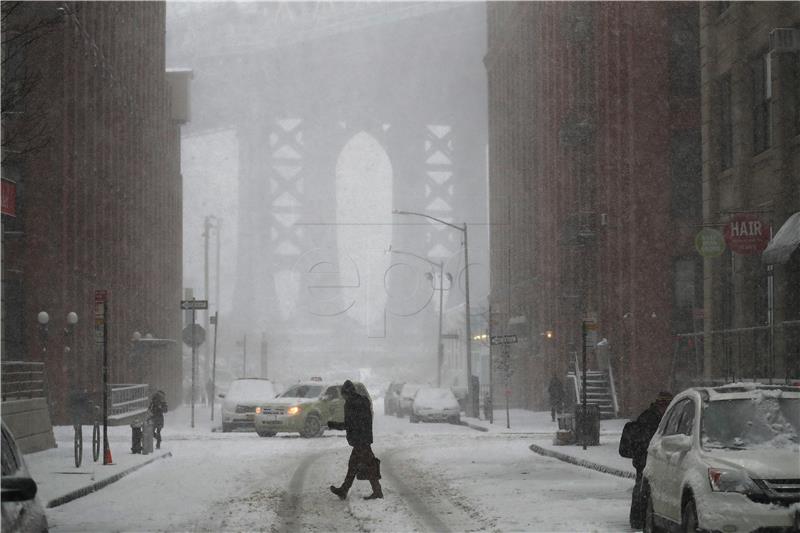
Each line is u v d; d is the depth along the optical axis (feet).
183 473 80.48
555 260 204.03
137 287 214.69
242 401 150.51
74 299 154.61
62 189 148.97
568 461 90.58
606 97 162.09
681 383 130.11
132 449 97.71
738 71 110.52
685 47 153.99
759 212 102.06
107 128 184.96
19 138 118.93
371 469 62.49
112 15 192.34
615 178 161.89
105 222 181.78
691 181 152.76
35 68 140.67
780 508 36.45
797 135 99.14
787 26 101.04
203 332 161.38
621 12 156.97
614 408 155.74
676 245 152.46
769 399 41.65
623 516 53.21
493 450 106.63
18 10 133.59
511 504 58.85
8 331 146.20
